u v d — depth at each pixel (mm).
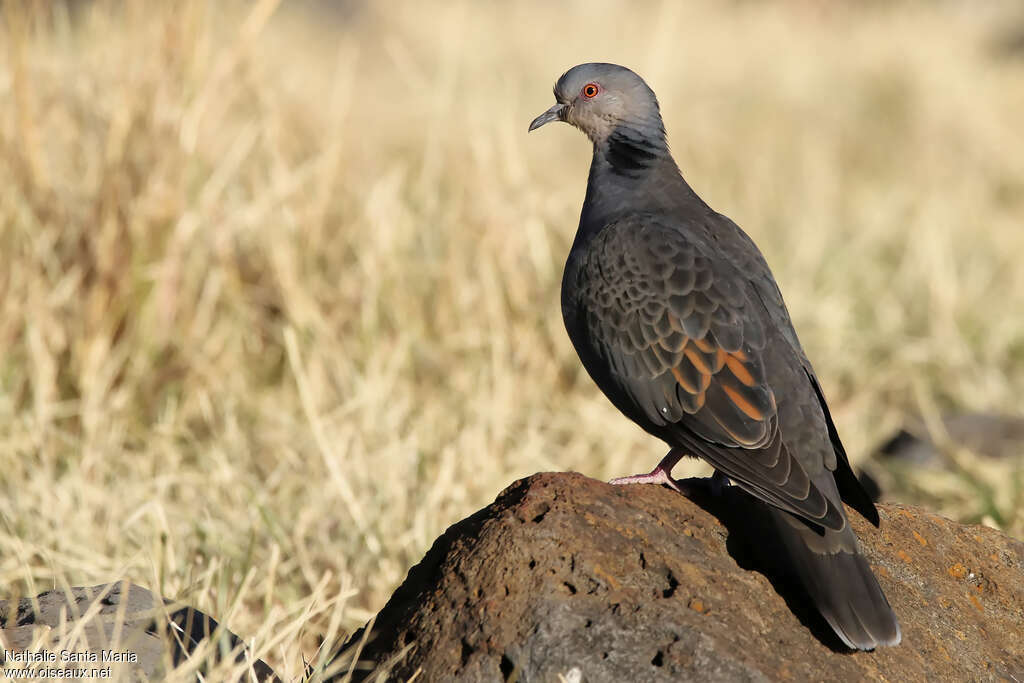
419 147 17250
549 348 13586
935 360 15844
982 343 16641
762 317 7363
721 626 6051
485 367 12867
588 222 8789
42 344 11453
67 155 12797
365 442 11297
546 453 12055
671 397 7312
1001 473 11930
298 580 9422
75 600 6758
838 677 6102
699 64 30438
